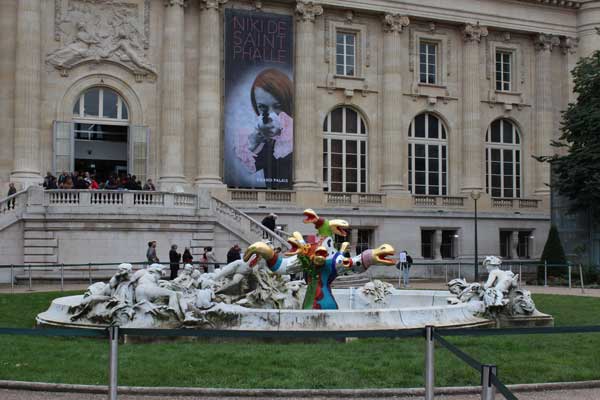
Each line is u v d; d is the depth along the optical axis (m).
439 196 50.72
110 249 36.12
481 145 52.72
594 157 43.56
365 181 49.75
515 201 53.28
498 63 54.34
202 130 44.56
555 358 15.23
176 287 18.14
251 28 45.88
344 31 49.53
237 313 16.59
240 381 12.56
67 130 42.12
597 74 45.00
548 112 54.62
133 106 43.88
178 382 12.45
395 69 49.72
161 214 36.94
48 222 35.47
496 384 8.59
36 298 26.28
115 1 43.62
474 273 48.97
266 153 45.94
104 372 13.14
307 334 10.48
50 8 42.44
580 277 40.59
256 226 38.88
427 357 10.15
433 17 50.91
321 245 19.11
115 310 16.97
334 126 49.12
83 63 42.94
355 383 12.56
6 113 41.31
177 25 44.16
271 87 46.22
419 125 51.53
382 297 22.69
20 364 13.88
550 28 54.53
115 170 44.38
